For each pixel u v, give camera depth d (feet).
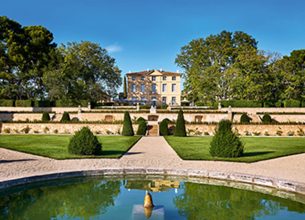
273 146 67.00
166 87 261.85
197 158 46.60
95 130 108.68
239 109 152.76
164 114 143.43
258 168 38.63
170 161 44.19
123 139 83.15
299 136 102.63
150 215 22.74
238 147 48.14
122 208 24.45
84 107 159.94
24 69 169.99
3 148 58.95
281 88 160.35
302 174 34.53
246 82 152.35
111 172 35.99
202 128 106.93
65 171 34.04
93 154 50.31
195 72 173.68
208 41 195.52
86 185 32.35
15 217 22.17
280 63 158.10
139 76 261.24
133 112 144.25
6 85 160.56
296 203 26.37
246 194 29.32
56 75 157.07
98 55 191.83
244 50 169.78
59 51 180.04
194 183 33.76
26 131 109.09
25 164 40.11
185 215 22.82
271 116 141.38
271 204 26.05
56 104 161.58
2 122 109.29
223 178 34.04
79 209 24.22
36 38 170.91
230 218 22.27
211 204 25.84
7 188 28.84
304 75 154.10
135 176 36.37
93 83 182.19
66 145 64.59
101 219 21.81
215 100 169.17
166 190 30.45
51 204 25.57
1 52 163.02
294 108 150.10
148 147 64.18
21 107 157.69
